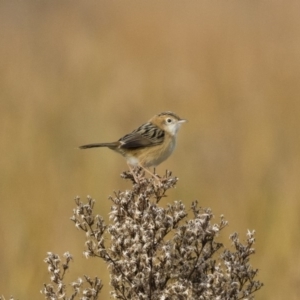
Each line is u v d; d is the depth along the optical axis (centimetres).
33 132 1752
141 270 661
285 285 1143
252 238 688
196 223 671
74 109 1988
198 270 678
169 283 706
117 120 1953
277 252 1217
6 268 1163
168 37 2777
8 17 3266
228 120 1895
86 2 3491
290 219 1302
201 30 2817
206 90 2098
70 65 2481
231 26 2912
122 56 2598
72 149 1700
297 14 3069
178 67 2380
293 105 2025
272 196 1395
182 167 1591
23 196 1373
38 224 1260
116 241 669
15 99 2069
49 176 1448
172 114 1045
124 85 2212
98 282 683
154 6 3328
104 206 1366
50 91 2178
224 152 1655
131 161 1005
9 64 2467
